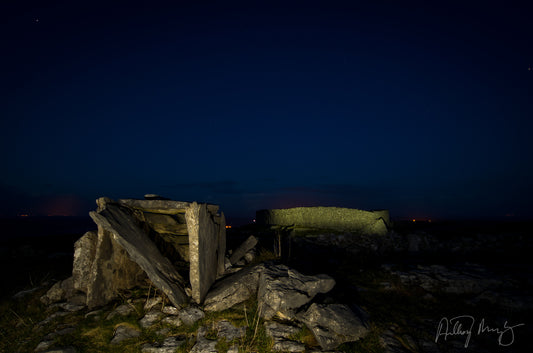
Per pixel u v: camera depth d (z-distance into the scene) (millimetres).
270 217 35625
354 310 7523
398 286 10031
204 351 6129
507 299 8664
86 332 6867
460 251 19422
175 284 8070
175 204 8812
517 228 27844
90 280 7930
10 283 10375
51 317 7641
